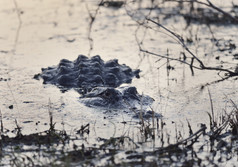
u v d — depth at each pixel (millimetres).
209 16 44906
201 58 34219
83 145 20859
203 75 30984
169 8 49625
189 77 30703
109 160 19250
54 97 27391
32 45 38125
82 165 18828
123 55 35500
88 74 29609
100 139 21562
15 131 22594
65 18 46875
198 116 24297
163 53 35688
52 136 21703
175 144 20266
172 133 22156
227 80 29797
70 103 26422
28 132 22406
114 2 51750
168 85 29281
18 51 36469
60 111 25266
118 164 18812
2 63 33594
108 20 46062
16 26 43906
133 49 36906
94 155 19781
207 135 21859
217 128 22344
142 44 38094
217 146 20641
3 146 20844
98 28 43281
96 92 26938
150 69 32531
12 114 24828
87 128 22922
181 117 24203
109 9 50625
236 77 30266
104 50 36719
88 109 25516
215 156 19688
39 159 19469
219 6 48469
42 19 46500
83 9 50531
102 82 29141
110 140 21016
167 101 26516
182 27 42938
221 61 33281
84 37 40438
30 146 20812
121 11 49594
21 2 54219
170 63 33625
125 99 26000
